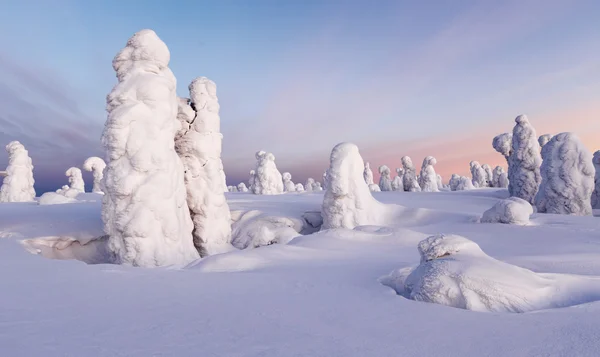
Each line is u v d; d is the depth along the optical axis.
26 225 10.48
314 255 6.85
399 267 5.57
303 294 3.97
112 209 8.30
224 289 4.15
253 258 6.32
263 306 3.46
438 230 10.45
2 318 2.92
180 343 2.48
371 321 3.02
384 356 2.28
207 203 10.87
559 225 10.61
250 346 2.45
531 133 19.02
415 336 2.64
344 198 12.97
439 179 47.78
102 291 3.91
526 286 3.60
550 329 2.69
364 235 9.00
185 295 3.84
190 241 9.50
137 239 8.01
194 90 11.06
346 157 13.12
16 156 23.81
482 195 25.28
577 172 14.41
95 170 29.95
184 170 10.70
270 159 30.16
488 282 3.55
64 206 15.18
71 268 5.16
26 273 4.66
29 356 2.20
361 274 5.13
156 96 8.58
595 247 7.25
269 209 15.90
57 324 2.82
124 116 8.11
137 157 8.10
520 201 10.90
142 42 8.95
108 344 2.44
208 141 10.98
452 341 2.52
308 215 14.65
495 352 2.30
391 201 21.23
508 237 8.98
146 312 3.20
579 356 2.20
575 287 3.85
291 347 2.44
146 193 8.14
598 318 2.90
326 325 2.92
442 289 3.64
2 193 23.48
